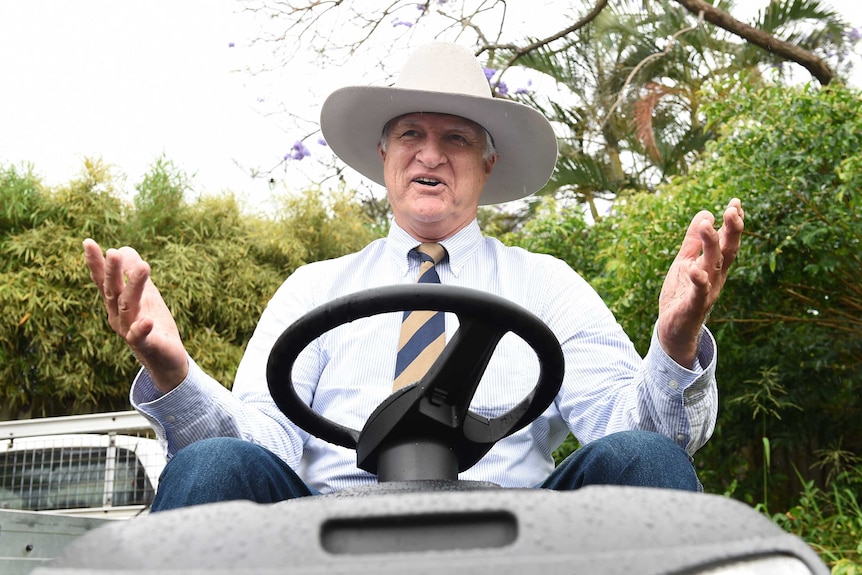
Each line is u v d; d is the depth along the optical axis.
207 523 0.72
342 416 1.91
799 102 4.09
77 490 3.49
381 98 2.24
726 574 0.71
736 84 4.48
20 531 2.47
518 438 1.90
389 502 0.73
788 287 4.22
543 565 0.67
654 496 0.76
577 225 5.89
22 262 7.34
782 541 0.75
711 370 1.57
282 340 1.20
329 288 2.14
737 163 4.14
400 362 1.90
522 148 2.37
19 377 7.20
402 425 1.08
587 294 2.09
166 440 1.57
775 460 4.75
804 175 3.96
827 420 4.41
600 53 8.23
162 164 7.85
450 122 2.22
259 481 1.38
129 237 7.64
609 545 0.70
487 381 1.91
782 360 4.27
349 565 0.66
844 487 4.30
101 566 0.69
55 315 7.14
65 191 7.55
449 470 1.09
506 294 2.12
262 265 8.05
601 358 1.96
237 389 1.94
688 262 1.54
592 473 1.42
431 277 2.12
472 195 2.22
